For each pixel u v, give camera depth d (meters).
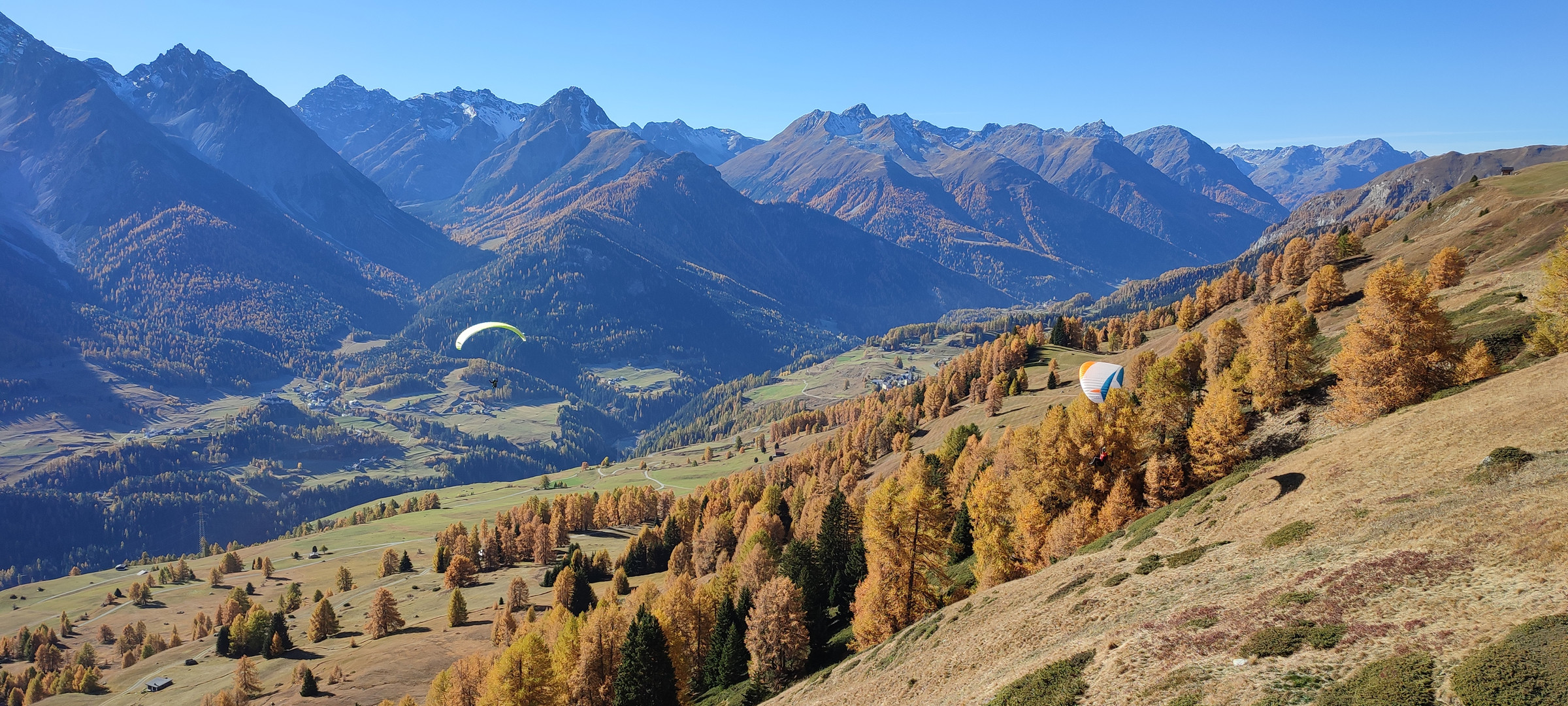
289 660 138.25
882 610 71.88
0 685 175.38
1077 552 68.31
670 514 178.50
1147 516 67.38
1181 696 32.03
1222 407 74.88
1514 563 32.00
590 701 86.69
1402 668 28.00
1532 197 143.12
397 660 125.44
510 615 128.75
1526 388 51.81
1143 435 86.31
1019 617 52.84
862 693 56.50
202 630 184.88
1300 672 30.66
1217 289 195.88
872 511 72.50
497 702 81.31
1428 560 35.19
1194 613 39.38
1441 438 49.59
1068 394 161.50
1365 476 49.62
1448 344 67.00
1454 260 108.25
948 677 49.75
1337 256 168.62
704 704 84.06
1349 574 36.75
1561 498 34.94
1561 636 25.61
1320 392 80.44
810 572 88.06
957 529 96.88
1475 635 28.33
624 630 90.00
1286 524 48.25
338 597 189.00
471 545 196.75
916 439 193.25
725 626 89.12
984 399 191.38
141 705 131.25
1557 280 66.88
